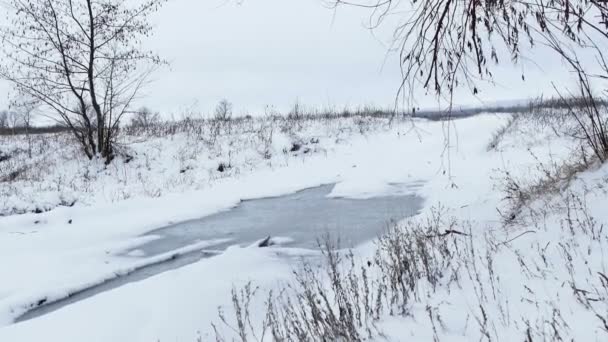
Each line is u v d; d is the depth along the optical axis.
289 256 6.70
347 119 24.11
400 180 13.87
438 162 15.81
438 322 3.25
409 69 4.39
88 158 17.84
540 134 13.96
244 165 18.27
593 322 2.79
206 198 13.16
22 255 7.82
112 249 8.12
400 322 3.38
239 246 7.26
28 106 17.41
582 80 4.83
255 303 4.73
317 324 3.34
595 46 4.43
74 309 4.93
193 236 9.02
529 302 3.27
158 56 18.12
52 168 17.22
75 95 17.34
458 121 21.94
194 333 4.09
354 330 3.20
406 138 20.92
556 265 3.74
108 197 14.19
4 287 6.22
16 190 13.83
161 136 20.61
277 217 10.34
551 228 4.49
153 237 9.04
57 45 16.81
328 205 11.29
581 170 5.39
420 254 4.68
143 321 4.32
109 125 17.91
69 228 9.73
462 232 5.65
